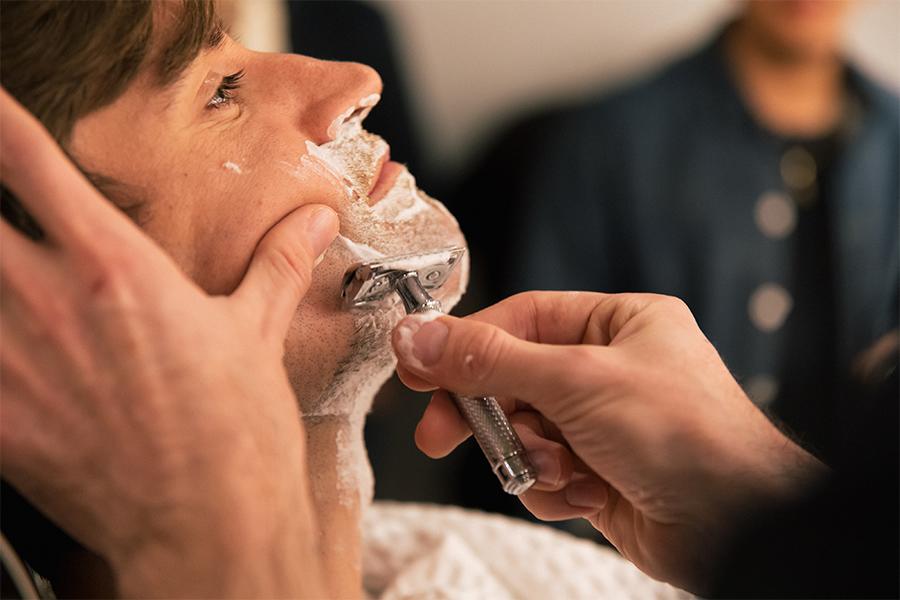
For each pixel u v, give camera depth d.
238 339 0.62
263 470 0.60
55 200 0.58
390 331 0.76
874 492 0.42
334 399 0.79
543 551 1.00
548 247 1.82
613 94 1.87
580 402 0.68
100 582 0.70
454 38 2.30
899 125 1.89
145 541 0.60
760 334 1.79
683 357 0.70
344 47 1.88
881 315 1.84
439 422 0.75
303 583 0.62
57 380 0.58
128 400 0.58
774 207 1.82
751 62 1.85
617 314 0.75
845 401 1.73
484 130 2.29
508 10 2.28
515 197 1.95
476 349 0.67
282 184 0.72
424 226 0.78
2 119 0.58
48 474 0.60
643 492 0.71
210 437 0.59
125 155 0.68
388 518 1.04
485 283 2.04
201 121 0.71
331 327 0.74
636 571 0.98
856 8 1.97
